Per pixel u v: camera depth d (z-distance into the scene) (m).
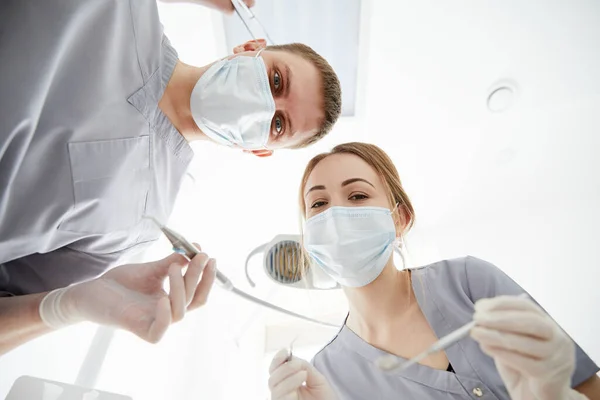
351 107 1.84
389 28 1.56
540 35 1.34
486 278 0.84
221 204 1.78
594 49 1.26
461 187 1.70
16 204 0.71
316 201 0.94
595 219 1.21
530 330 0.54
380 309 0.87
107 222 0.86
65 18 0.67
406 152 1.83
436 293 0.85
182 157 0.98
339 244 0.84
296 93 0.98
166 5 1.33
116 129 0.80
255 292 1.59
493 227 1.56
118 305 0.61
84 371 0.80
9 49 0.64
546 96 1.40
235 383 1.33
